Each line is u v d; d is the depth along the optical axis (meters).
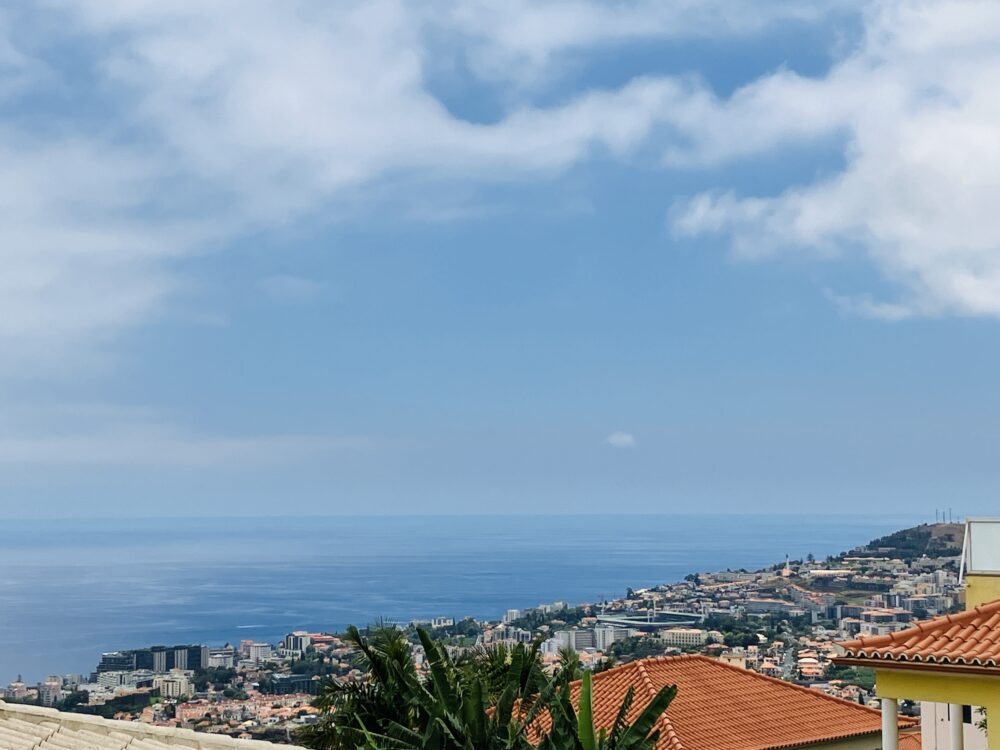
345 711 24.36
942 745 24.34
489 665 24.95
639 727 16.77
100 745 16.77
